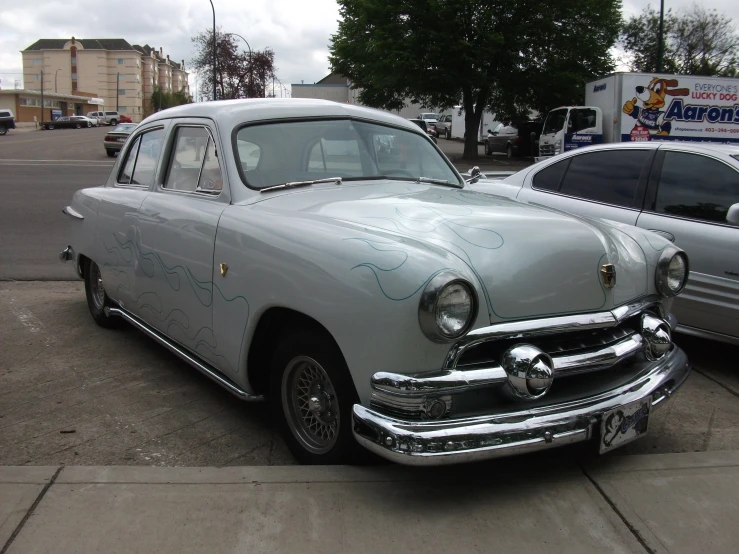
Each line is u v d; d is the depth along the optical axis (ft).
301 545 8.41
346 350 9.02
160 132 14.87
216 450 11.55
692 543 8.63
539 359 8.82
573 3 91.66
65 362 15.72
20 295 21.99
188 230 12.35
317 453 10.34
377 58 95.96
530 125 104.27
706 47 123.24
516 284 9.12
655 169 16.85
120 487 9.59
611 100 69.15
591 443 11.21
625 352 9.91
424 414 8.46
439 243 9.38
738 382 15.02
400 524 8.83
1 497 9.30
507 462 10.63
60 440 11.78
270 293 10.16
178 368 15.47
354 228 9.77
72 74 438.40
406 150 14.42
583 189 18.12
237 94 148.15
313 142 13.02
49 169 69.36
